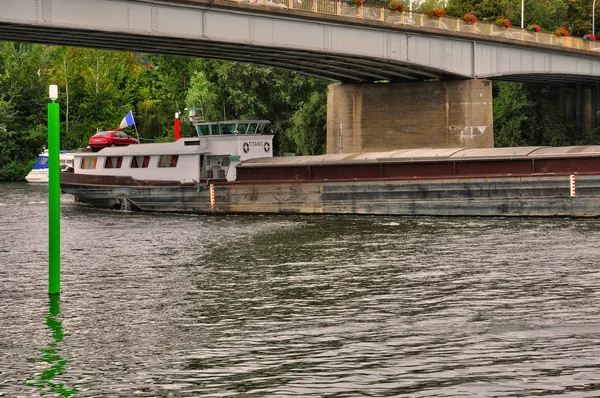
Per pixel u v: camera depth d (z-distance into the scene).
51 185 34.00
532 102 130.88
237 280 37.19
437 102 90.56
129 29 61.16
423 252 44.59
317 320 29.19
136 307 31.81
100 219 67.12
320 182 67.69
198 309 31.30
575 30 156.75
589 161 60.00
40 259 45.09
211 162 73.00
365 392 21.72
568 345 25.45
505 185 61.69
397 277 37.09
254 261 42.66
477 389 21.78
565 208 60.19
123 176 75.69
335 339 26.62
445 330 27.47
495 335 26.72
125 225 61.94
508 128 131.75
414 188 64.56
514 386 21.95
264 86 123.50
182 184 72.50
